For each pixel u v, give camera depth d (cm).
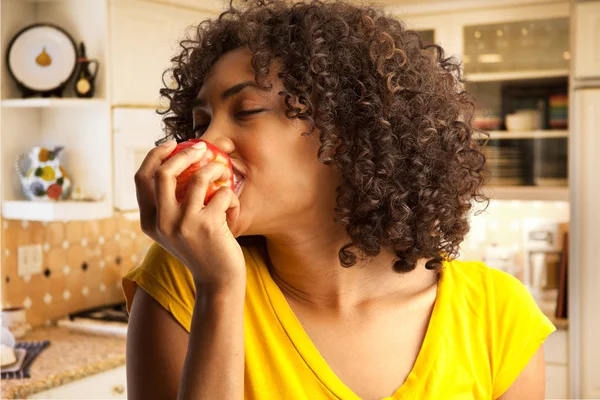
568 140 383
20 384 253
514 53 392
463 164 102
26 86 318
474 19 396
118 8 321
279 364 94
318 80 89
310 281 97
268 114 88
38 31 319
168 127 104
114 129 322
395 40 99
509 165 395
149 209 84
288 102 87
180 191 83
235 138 88
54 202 303
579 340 363
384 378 95
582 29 363
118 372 288
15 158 323
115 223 366
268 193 89
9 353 272
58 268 338
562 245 401
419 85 97
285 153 89
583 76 363
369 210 94
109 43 320
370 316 97
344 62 92
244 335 94
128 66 327
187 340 95
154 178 81
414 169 96
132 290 102
